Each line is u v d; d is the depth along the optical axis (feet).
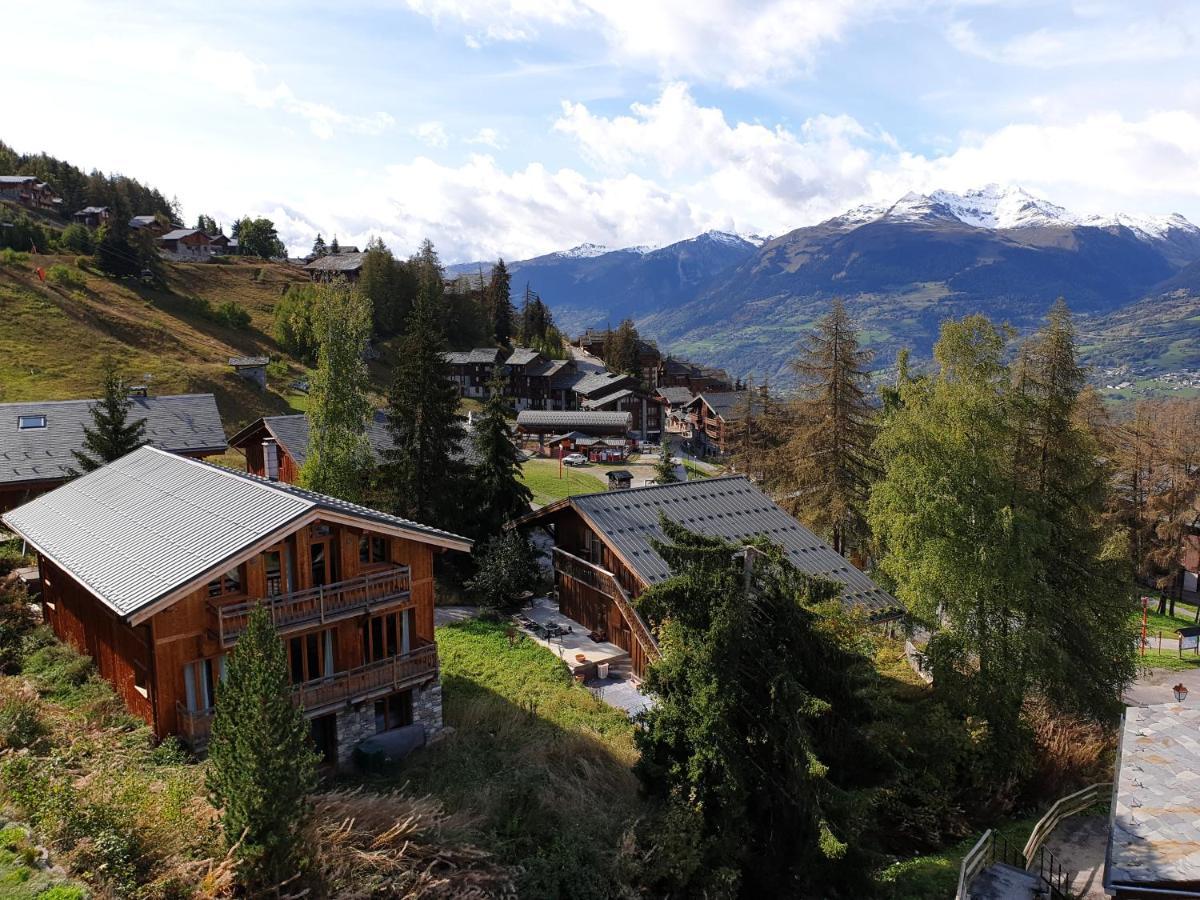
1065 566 96.12
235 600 69.62
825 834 55.67
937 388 93.45
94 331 271.28
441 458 138.82
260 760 45.24
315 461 124.16
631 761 81.10
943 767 83.92
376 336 374.43
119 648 74.79
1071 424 98.43
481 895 53.11
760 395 271.28
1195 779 59.36
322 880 47.80
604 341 539.29
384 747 77.36
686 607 61.72
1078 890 65.98
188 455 167.22
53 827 43.93
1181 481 183.62
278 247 577.43
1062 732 95.86
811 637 63.87
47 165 514.68
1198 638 160.97
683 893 60.08
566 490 217.77
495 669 102.37
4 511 140.87
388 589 78.43
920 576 91.45
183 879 43.83
